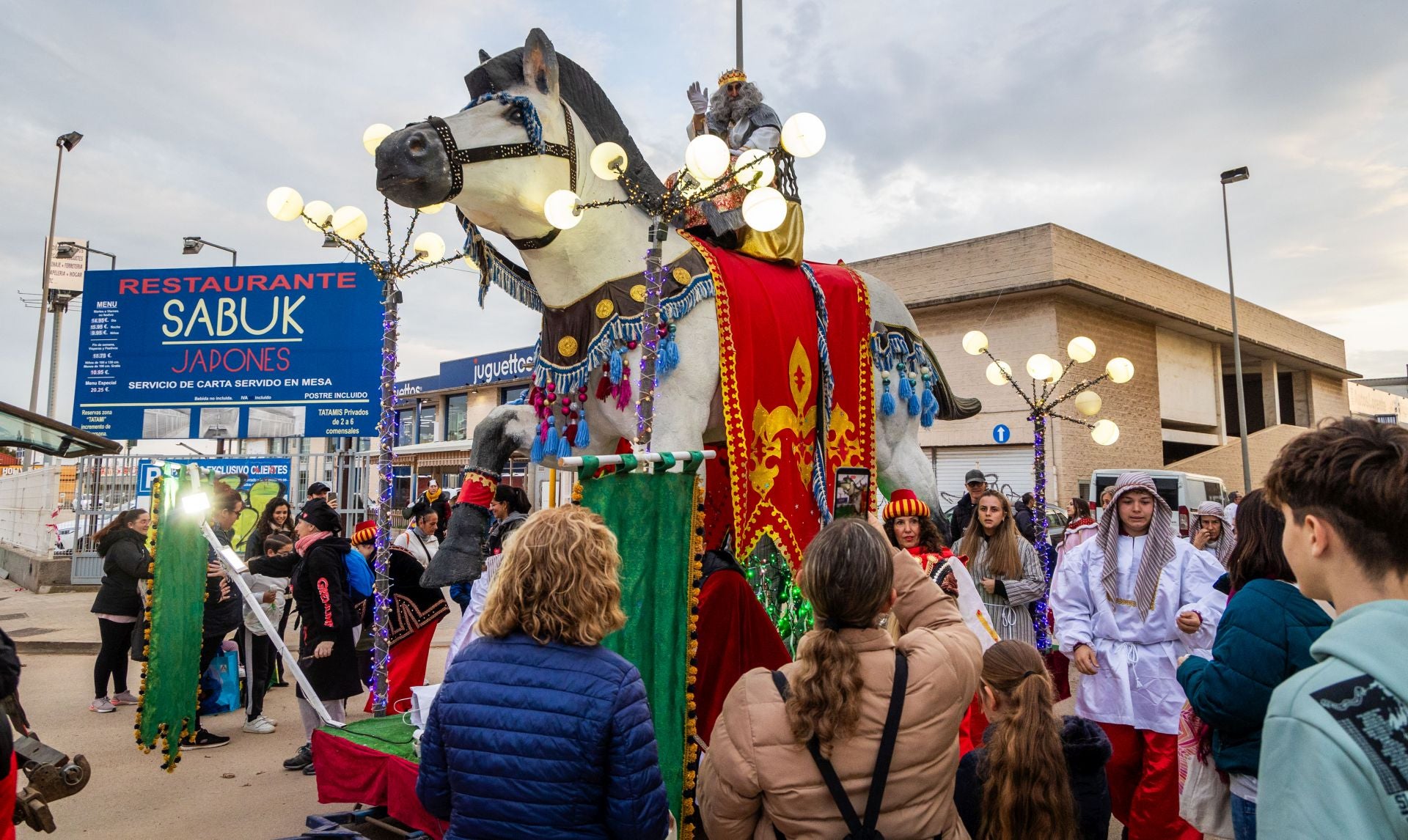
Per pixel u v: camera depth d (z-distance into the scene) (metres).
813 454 4.71
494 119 4.11
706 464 5.21
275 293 12.30
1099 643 3.68
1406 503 1.17
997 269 18.64
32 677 7.70
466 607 5.92
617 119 4.71
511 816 1.90
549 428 4.51
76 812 4.36
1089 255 18.86
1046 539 7.06
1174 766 3.37
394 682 5.80
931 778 1.87
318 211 5.11
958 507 9.80
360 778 3.89
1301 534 1.32
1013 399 18.36
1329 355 30.08
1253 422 29.27
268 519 7.21
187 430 12.27
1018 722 2.17
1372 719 1.03
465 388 26.81
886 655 1.91
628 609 2.66
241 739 5.88
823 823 1.81
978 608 4.16
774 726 1.87
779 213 4.05
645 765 1.94
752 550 4.27
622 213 4.52
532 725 1.92
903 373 5.58
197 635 4.92
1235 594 2.42
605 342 4.33
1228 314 23.89
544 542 2.07
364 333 12.20
